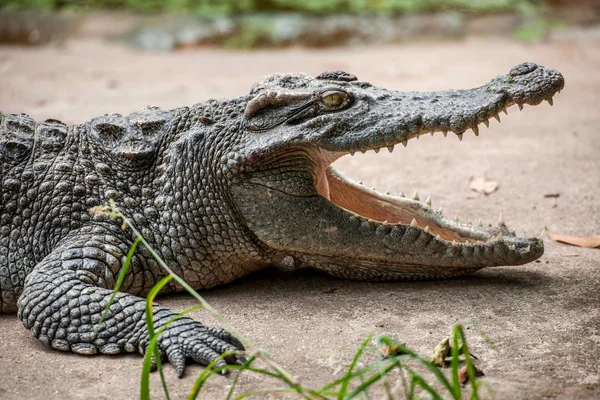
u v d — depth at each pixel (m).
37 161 7.85
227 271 8.05
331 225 7.70
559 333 6.97
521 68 7.64
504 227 8.19
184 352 6.45
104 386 6.25
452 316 7.33
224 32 25.06
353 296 7.85
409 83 19.31
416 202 8.38
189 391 6.12
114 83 19.20
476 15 27.33
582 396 5.95
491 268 8.55
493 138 14.35
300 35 25.16
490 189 11.21
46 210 7.68
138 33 25.17
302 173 7.66
